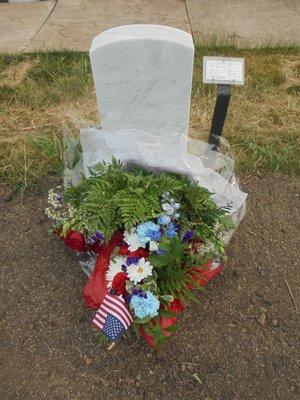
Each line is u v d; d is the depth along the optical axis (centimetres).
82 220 184
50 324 205
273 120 315
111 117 221
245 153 291
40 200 261
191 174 204
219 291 218
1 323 205
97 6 455
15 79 354
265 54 381
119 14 440
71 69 358
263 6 450
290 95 338
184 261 188
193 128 301
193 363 193
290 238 244
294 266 231
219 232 205
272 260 233
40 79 349
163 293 182
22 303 212
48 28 419
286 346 199
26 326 204
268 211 259
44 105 327
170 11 443
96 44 197
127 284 174
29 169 277
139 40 192
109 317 173
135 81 206
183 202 196
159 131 229
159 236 178
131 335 200
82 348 197
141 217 179
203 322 206
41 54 378
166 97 213
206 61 228
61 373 189
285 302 215
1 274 224
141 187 191
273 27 418
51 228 238
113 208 184
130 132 210
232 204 216
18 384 186
